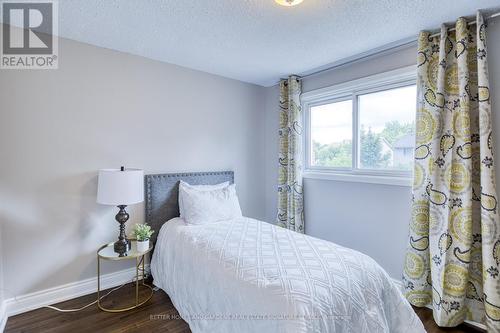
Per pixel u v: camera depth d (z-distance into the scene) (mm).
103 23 2014
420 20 1978
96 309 2150
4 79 2016
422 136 2170
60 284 2254
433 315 2068
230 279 1619
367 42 2326
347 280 1528
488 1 1731
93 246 2410
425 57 2143
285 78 3363
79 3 1753
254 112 3613
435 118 2082
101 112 2430
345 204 2854
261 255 1788
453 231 1984
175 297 2156
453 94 2041
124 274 2582
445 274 1983
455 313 1949
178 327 1942
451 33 2070
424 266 2168
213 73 3178
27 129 2098
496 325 1793
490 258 1812
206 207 2625
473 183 1967
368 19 1955
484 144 1840
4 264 2016
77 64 2305
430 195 2098
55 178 2221
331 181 2982
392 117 2574
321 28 2082
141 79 2654
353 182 2777
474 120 1974
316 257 1744
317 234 3137
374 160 2715
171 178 2816
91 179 2387
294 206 3227
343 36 2217
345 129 2990
